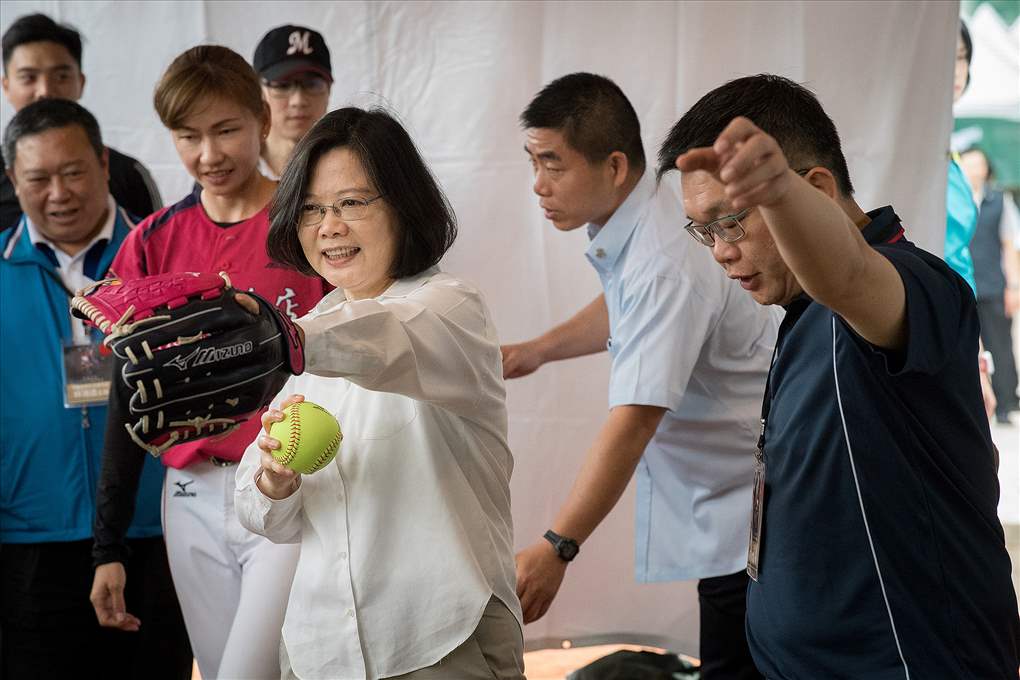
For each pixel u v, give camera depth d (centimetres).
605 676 296
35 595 268
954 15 293
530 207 319
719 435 245
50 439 264
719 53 304
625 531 325
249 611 225
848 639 148
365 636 168
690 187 150
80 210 263
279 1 320
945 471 143
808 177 149
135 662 272
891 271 129
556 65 311
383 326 143
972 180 634
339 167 170
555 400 324
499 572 173
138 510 267
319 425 159
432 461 168
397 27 317
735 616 250
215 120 242
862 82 297
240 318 126
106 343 123
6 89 321
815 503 149
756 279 151
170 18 321
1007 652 150
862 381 142
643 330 231
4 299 265
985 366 620
